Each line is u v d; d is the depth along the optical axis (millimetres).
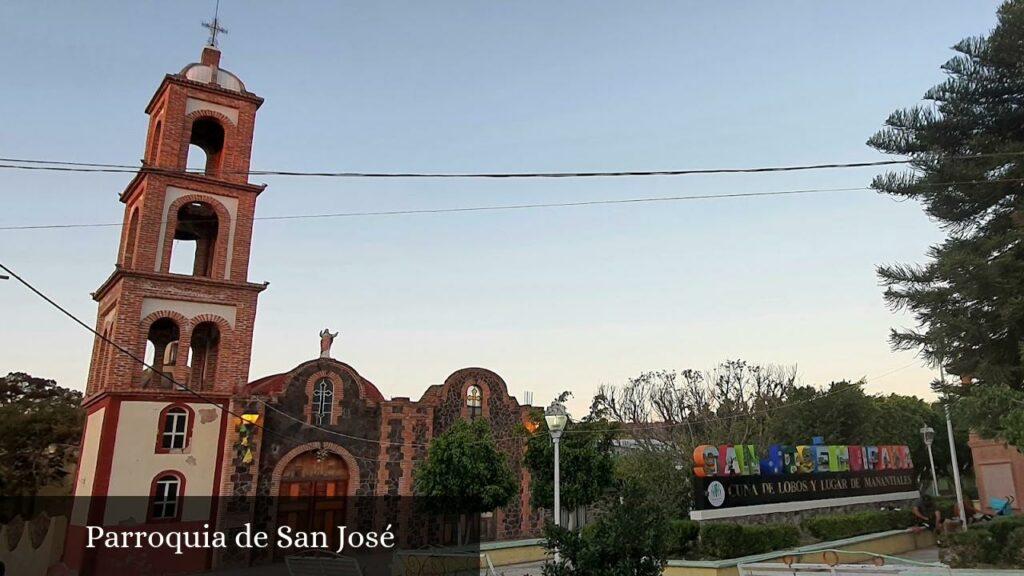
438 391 34562
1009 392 16750
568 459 25516
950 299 23250
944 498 36438
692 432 43844
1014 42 22500
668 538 10742
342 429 31516
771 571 13125
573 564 10258
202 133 32906
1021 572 16188
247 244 30609
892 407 49969
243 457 28328
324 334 32719
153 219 28547
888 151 25062
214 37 32625
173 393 27516
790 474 26109
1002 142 23469
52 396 45625
